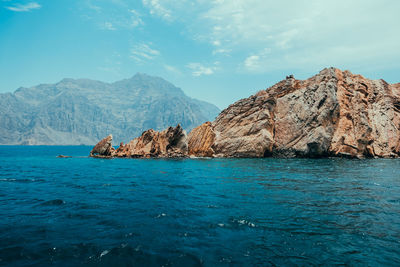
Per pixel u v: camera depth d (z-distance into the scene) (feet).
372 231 30.78
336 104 172.14
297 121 181.06
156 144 180.04
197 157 177.99
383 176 82.07
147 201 45.65
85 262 22.08
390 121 190.60
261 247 25.86
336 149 167.12
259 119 185.78
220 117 219.00
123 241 26.71
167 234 28.99
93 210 39.01
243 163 132.98
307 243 27.02
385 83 213.66
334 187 61.31
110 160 153.99
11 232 28.89
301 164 126.72
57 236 27.89
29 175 84.12
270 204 43.70
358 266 22.16
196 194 52.47
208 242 26.91
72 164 128.06
